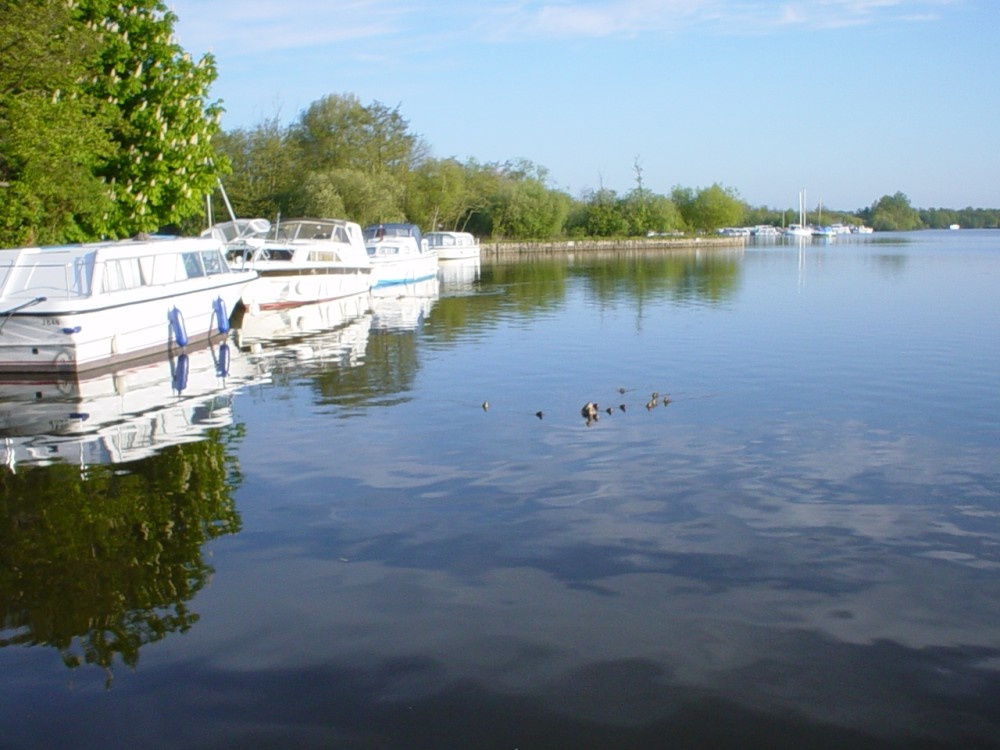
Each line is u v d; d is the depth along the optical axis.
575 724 4.74
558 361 17.09
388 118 71.38
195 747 4.59
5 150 19.69
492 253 82.19
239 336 22.06
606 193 104.19
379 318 26.16
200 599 6.34
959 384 14.16
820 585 6.45
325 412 12.67
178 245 20.33
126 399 13.97
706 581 6.54
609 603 6.17
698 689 5.06
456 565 6.88
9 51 19.34
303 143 69.81
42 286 17.03
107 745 4.63
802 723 4.73
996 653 5.45
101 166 23.95
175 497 8.75
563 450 10.24
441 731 4.70
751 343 19.34
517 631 5.77
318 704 4.95
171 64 25.38
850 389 13.85
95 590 6.54
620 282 41.38
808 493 8.58
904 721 4.75
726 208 116.88
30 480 9.44
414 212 74.25
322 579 6.65
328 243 30.84
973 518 7.86
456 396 13.67
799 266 55.84
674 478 9.09
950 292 33.53
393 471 9.49
